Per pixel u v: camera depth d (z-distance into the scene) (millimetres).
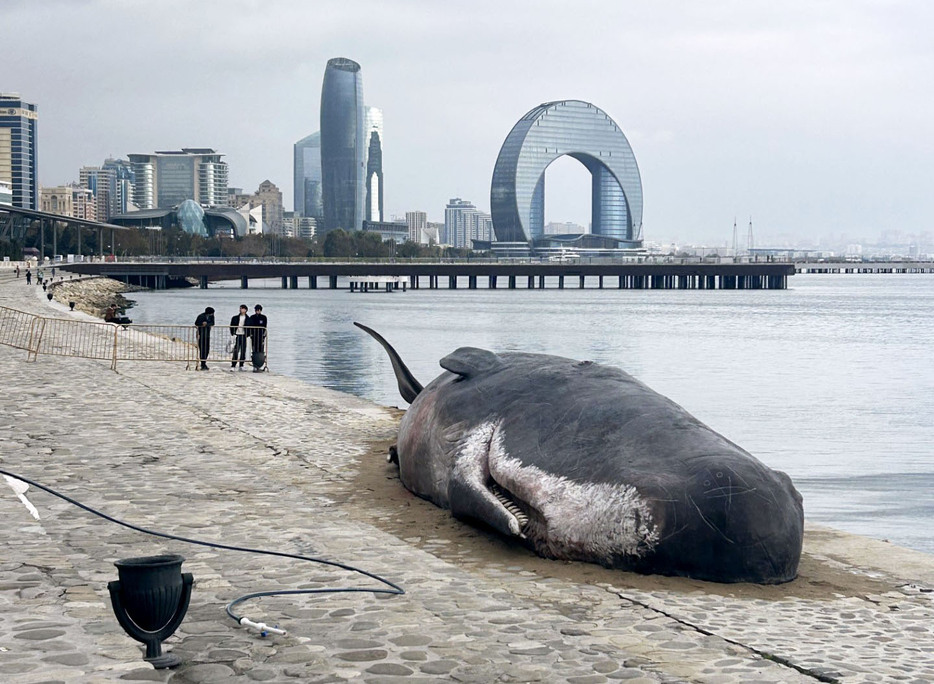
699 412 32844
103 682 5969
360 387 38125
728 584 9195
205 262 166625
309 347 58406
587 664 6758
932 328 82562
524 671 6566
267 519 11125
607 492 9586
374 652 6832
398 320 89875
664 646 7258
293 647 6871
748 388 40375
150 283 175000
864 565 10352
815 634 7789
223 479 13391
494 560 9914
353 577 8781
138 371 28328
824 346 63594
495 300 142125
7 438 16109
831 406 34469
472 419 11570
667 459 9641
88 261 170375
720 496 9164
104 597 7785
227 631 7168
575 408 10766
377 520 11383
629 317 98750
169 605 6254
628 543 9328
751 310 115062
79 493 12211
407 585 8625
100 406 20344
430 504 12172
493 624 7602
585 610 8180
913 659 7207
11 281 98312
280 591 8242
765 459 23578
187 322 76938
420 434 12453
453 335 71812
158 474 13594
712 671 6730
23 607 7488
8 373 26312
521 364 12305
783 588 9250
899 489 19562
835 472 21719
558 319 94250
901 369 48719
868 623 8203
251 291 174500
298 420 19188
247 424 18484
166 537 9820
